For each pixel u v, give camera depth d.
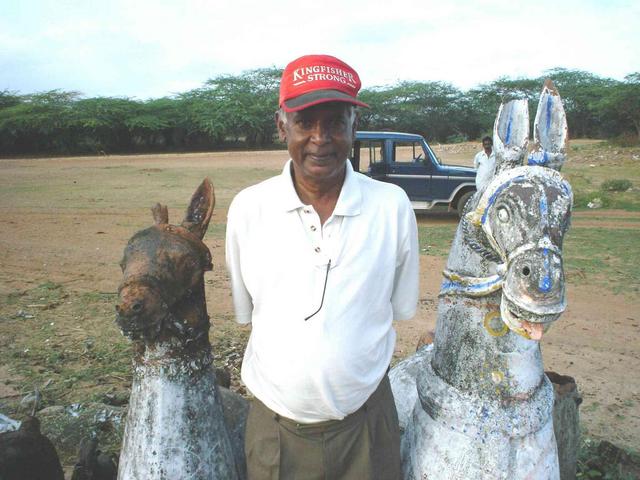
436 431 2.29
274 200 2.13
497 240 2.04
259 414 2.28
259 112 49.00
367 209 2.14
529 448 2.21
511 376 2.20
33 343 6.49
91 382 5.47
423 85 57.62
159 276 2.03
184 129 48.50
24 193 18.66
